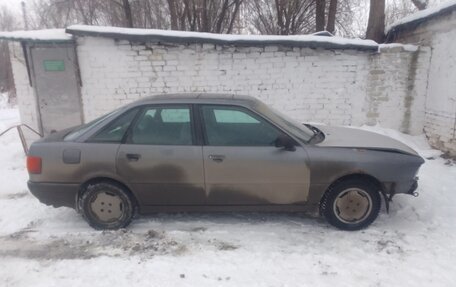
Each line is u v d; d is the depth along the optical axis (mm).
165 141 4082
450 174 5824
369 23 9383
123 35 7273
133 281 3270
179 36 7332
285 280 3242
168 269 3439
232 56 7602
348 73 7703
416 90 7672
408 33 8250
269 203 4145
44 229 4336
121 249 3822
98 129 4148
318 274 3332
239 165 4004
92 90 7652
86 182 4145
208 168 4020
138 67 7574
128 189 4172
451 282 3195
